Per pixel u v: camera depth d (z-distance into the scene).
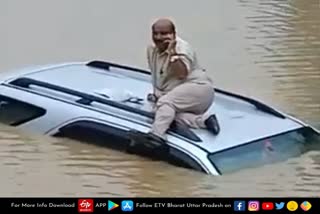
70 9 22.41
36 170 11.30
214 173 11.07
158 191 10.74
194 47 18.58
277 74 16.41
